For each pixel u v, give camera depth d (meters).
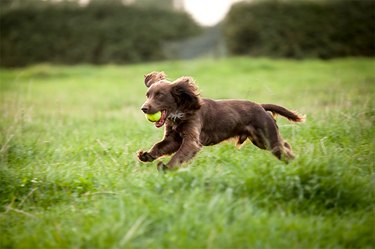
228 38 45.12
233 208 6.80
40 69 39.38
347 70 31.30
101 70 39.66
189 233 6.20
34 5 48.56
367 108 12.63
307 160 8.02
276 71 33.38
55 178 8.88
